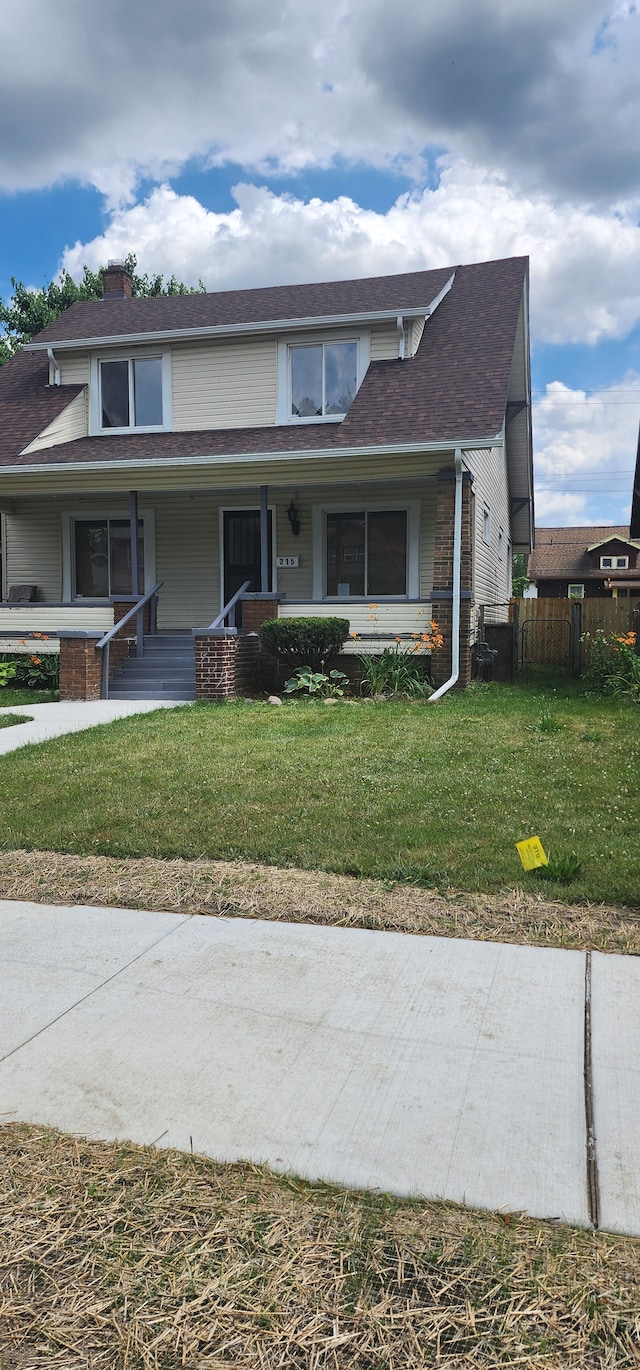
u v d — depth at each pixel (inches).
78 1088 103.0
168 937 150.7
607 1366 65.5
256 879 174.2
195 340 562.9
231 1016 121.0
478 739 300.2
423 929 150.7
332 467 466.6
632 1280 73.6
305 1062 108.3
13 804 231.1
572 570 1788.9
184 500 588.1
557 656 599.2
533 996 125.6
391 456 451.2
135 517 507.8
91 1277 74.5
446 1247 77.1
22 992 130.0
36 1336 68.7
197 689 434.0
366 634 474.3
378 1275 73.9
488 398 460.1
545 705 394.9
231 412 562.9
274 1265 75.2
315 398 547.5
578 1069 106.2
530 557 1854.1
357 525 552.7
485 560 587.2
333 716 364.5
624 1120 95.9
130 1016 121.4
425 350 541.0
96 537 609.3
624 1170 87.6
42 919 160.9
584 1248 77.1
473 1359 65.9
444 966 136.3
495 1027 116.7
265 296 632.4
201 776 251.6
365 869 176.1
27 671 521.0
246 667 466.6
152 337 561.9
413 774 248.7
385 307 530.9
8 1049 112.7
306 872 177.8
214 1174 87.1
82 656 438.3
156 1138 93.1
